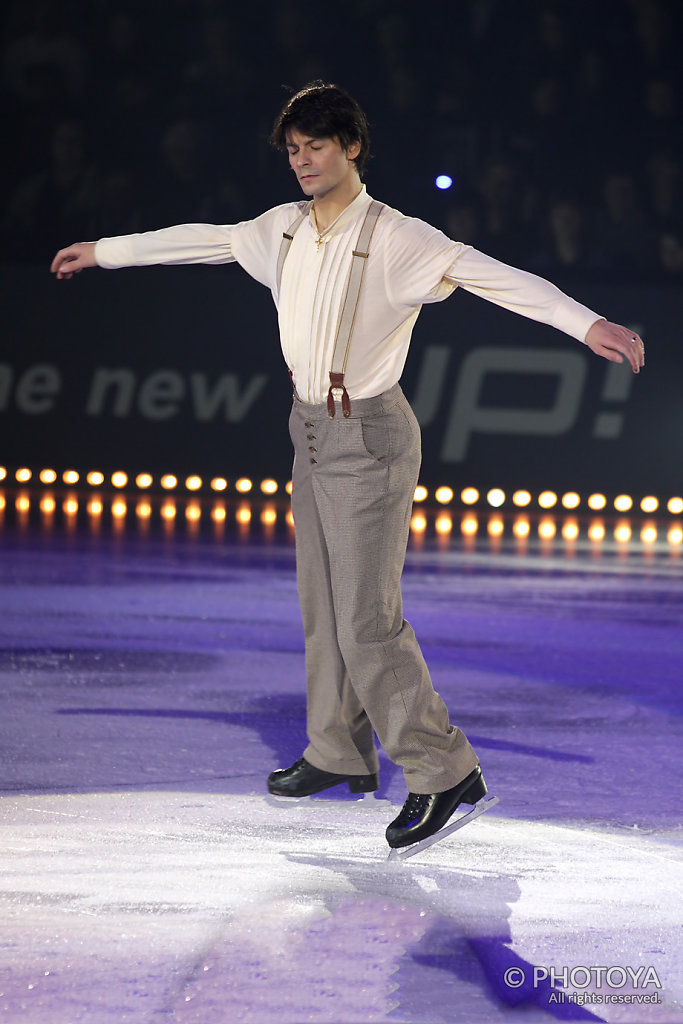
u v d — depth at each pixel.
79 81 46.50
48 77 46.41
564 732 15.94
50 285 45.78
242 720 16.22
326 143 11.14
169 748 14.86
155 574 28.23
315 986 8.69
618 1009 8.46
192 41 46.38
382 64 46.31
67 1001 8.37
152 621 22.83
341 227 11.38
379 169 46.69
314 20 46.22
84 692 17.56
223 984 8.67
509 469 44.75
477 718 16.59
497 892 10.53
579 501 44.69
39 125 46.50
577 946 9.45
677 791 13.52
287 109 11.25
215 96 46.66
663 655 20.88
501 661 20.25
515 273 11.03
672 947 9.46
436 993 8.63
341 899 10.30
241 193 47.06
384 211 11.39
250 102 46.62
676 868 11.17
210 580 27.53
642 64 45.78
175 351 45.28
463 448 44.84
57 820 12.19
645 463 44.62
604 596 26.83
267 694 17.62
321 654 12.48
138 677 18.52
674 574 30.41
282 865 11.09
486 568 30.67
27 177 46.47
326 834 12.00
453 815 12.53
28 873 10.72
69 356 45.69
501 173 46.38
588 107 45.91
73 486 45.84
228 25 46.25
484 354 44.62
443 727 11.72
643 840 11.93
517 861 11.31
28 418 45.84
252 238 12.12
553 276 46.31
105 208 46.88
